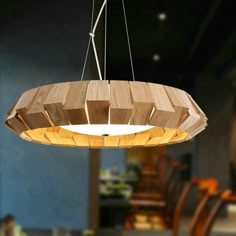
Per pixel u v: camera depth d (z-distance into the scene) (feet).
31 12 10.26
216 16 12.64
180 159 13.85
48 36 10.18
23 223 9.99
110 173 14.83
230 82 13.89
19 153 10.08
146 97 2.82
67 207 9.98
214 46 13.76
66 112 2.79
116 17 11.41
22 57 10.20
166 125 2.93
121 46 12.30
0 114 10.10
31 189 10.05
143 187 14.55
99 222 12.51
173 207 13.47
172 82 13.43
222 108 13.91
